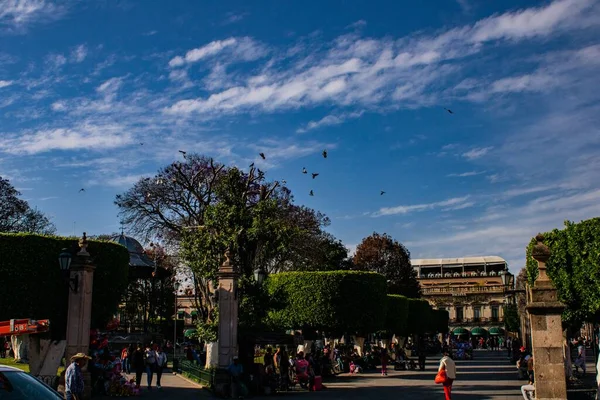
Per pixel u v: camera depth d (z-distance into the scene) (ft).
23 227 180.65
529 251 90.38
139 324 170.71
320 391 92.53
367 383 108.37
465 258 422.41
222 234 102.78
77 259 68.39
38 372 76.38
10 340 154.40
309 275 127.13
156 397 75.56
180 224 155.74
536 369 56.24
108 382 74.59
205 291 117.39
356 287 126.00
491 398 80.12
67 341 66.64
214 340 104.73
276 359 96.43
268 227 104.17
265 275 101.65
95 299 82.02
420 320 218.38
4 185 177.88
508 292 168.86
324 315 124.67
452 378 69.87
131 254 163.53
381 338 187.32
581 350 112.88
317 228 178.70
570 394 75.31
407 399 80.18
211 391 82.84
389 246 276.21
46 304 76.95
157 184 155.12
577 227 79.46
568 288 80.89
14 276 75.77
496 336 354.13
